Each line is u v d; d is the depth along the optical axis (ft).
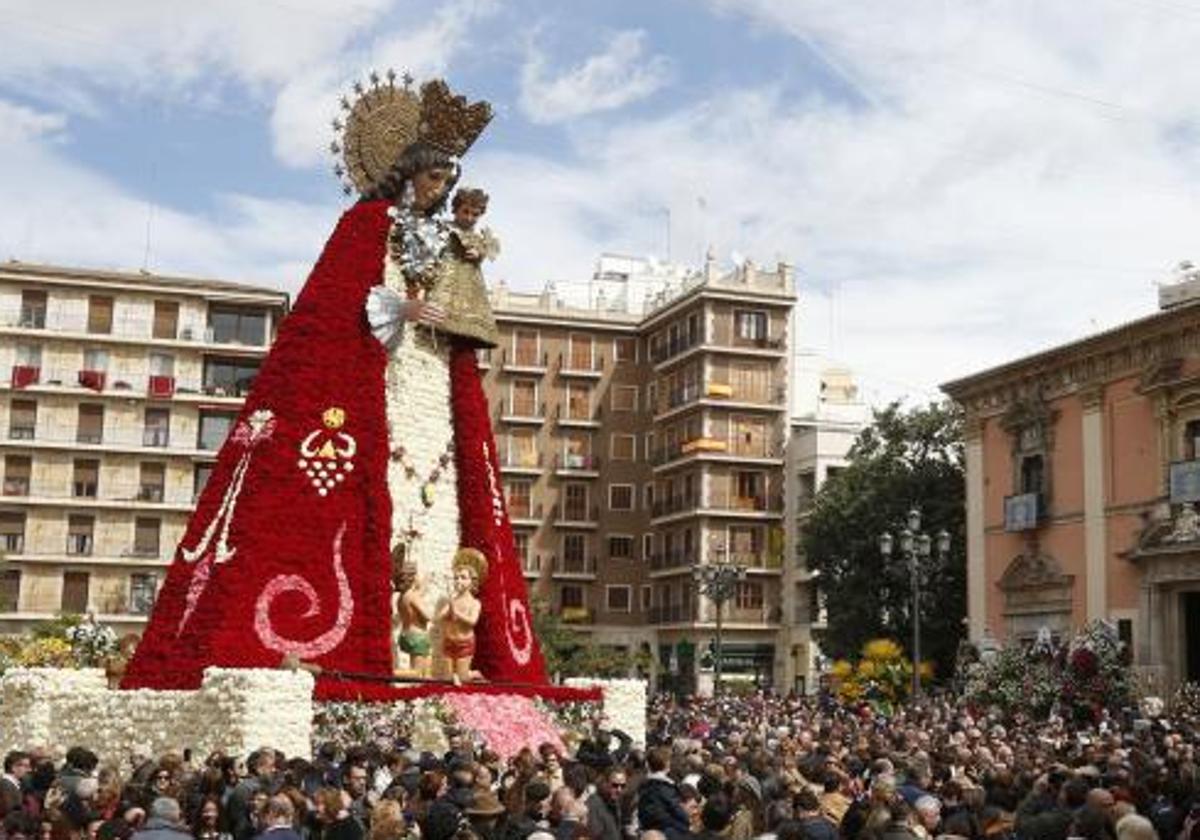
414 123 95.30
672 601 259.60
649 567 269.64
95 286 245.04
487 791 37.24
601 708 85.61
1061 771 46.39
